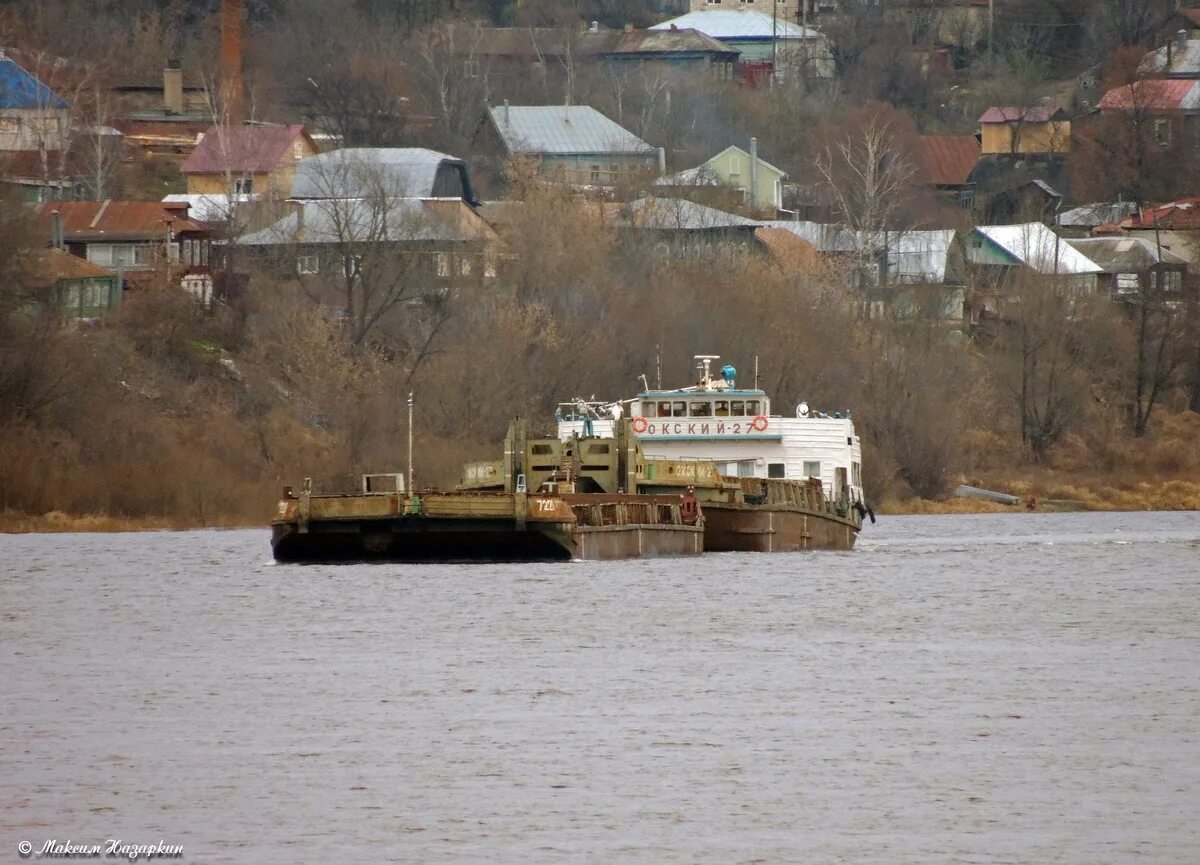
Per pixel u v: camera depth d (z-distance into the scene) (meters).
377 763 142.25
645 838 124.62
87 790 135.12
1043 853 121.56
